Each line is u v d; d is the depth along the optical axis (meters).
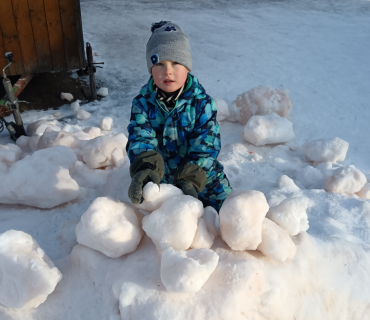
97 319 1.61
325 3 9.28
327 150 3.22
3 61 4.30
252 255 1.71
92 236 1.70
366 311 1.81
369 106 4.37
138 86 4.94
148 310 1.48
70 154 2.63
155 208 1.72
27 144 3.39
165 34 1.91
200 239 1.67
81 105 4.45
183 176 1.81
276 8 8.82
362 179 2.77
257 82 4.92
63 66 4.52
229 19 7.82
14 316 1.66
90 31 6.89
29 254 1.63
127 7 8.72
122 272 1.66
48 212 2.48
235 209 1.62
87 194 2.69
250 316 1.52
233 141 3.72
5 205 2.54
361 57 5.76
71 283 1.77
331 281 1.78
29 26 4.21
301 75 5.12
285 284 1.65
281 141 3.57
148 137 2.03
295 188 2.84
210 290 1.52
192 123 2.06
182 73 1.96
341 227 2.33
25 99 4.44
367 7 8.93
